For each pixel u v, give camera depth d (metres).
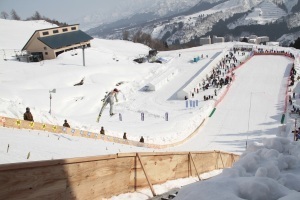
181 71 96.81
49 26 162.62
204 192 4.65
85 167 7.11
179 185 10.88
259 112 60.44
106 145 21.66
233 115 59.88
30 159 11.13
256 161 6.63
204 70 90.00
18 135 17.34
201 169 14.54
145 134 45.81
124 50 132.50
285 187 5.04
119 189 8.30
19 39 125.94
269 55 118.88
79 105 61.41
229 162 20.86
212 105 65.25
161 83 81.69
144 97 73.25
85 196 7.16
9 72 73.88
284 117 55.78
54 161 6.30
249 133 50.03
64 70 79.12
